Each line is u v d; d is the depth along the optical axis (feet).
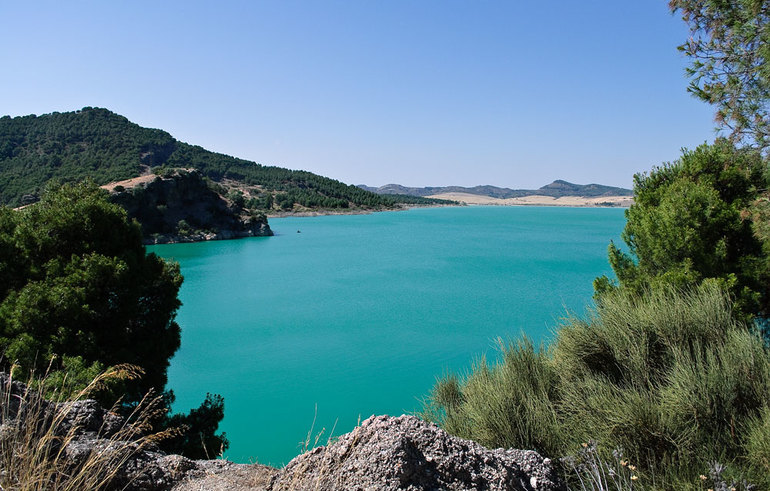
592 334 23.11
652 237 38.75
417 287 181.68
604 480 13.85
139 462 13.39
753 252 36.81
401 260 269.64
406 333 112.47
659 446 16.10
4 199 431.84
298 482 12.19
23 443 11.11
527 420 18.33
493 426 18.86
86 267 41.24
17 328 36.94
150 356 45.55
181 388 76.38
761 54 29.76
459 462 11.75
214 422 43.65
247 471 14.10
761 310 34.06
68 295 38.34
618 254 43.19
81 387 27.76
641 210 42.83
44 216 44.47
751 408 16.66
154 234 337.93
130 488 12.49
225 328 118.32
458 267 238.48
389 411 65.67
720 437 15.67
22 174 510.99
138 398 39.29
